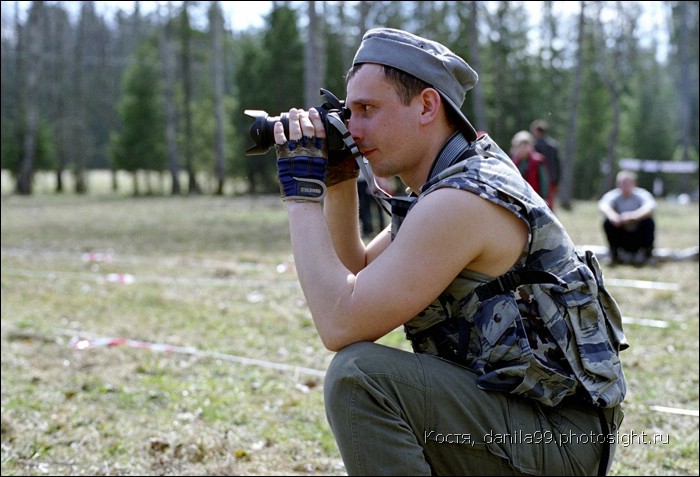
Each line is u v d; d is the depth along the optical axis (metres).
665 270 9.06
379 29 2.01
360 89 1.98
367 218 12.59
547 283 1.87
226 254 10.97
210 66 53.00
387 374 1.83
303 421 3.95
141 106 39.16
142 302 7.16
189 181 40.19
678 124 45.94
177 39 40.50
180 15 39.22
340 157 2.06
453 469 1.94
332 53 35.16
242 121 38.62
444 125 2.01
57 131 41.88
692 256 9.81
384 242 2.28
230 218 18.62
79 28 43.16
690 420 3.91
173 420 3.93
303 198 1.97
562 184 27.25
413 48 1.95
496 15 36.69
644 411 4.03
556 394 1.89
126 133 39.09
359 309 1.83
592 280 1.91
